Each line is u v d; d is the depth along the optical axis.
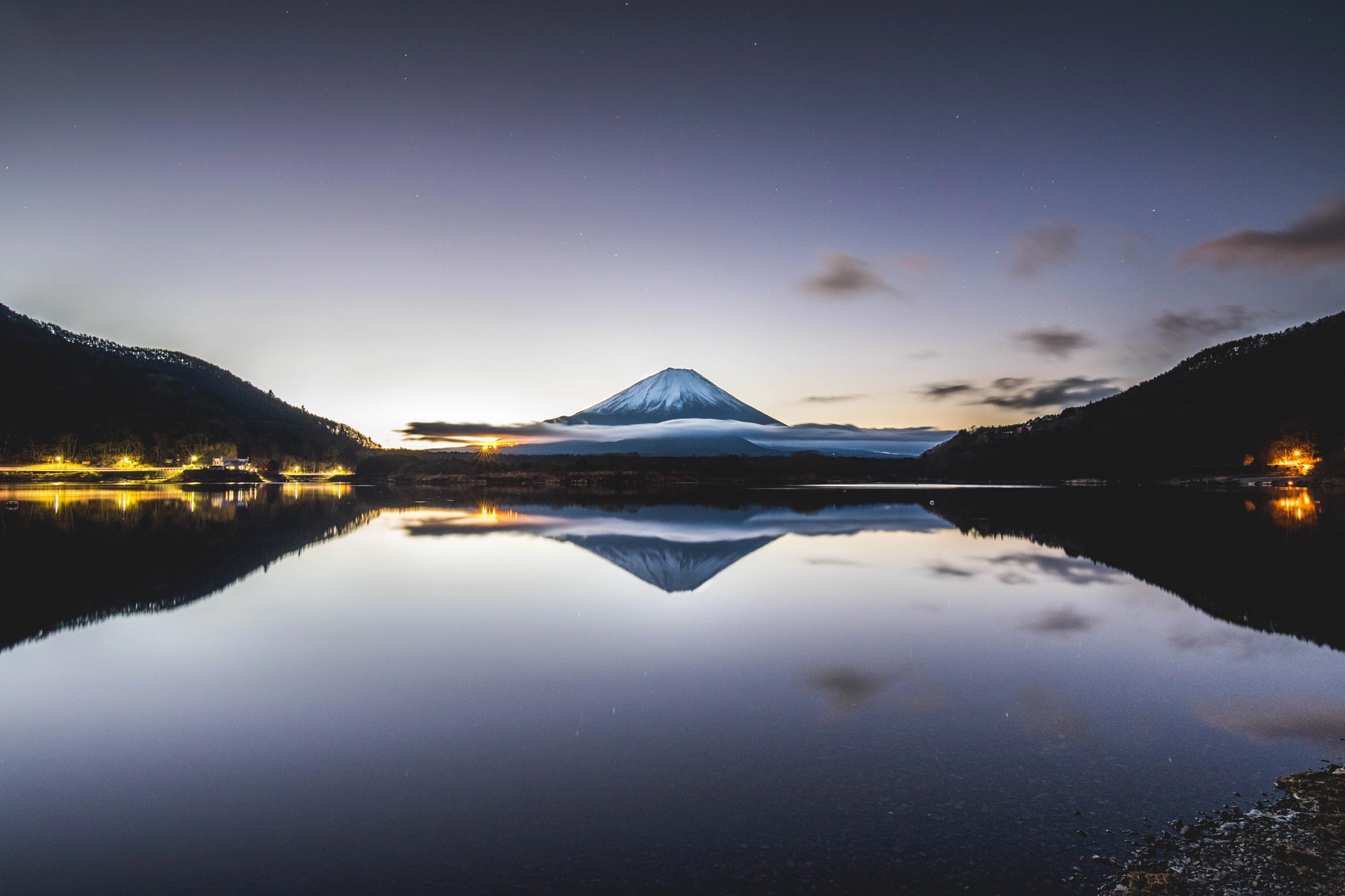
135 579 16.09
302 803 5.64
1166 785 5.94
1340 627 11.71
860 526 31.48
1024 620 12.42
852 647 10.59
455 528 29.59
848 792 5.80
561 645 10.68
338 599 14.05
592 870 4.68
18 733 7.10
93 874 4.66
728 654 10.16
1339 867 4.68
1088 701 8.10
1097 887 4.48
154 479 94.69
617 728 7.25
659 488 79.81
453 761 6.43
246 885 4.53
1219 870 4.66
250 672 9.20
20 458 100.19
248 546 22.50
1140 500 49.56
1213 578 16.47
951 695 8.30
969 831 5.18
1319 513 34.22
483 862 4.78
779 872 4.66
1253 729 7.23
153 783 5.99
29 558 19.28
